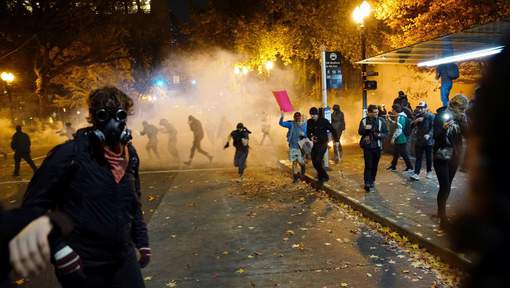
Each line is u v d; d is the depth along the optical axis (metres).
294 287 5.14
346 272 5.52
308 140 11.92
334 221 8.00
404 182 10.39
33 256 1.53
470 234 1.26
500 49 1.15
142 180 13.98
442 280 5.08
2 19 29.50
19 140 16.39
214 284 5.36
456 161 6.29
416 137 10.56
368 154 9.58
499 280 1.20
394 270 5.51
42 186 2.47
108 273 2.65
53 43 34.41
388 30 20.53
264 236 7.28
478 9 13.02
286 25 28.94
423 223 6.85
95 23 34.72
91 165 2.54
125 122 2.65
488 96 1.14
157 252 6.75
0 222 1.60
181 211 9.51
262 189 11.47
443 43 10.60
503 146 1.12
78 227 2.53
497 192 1.15
